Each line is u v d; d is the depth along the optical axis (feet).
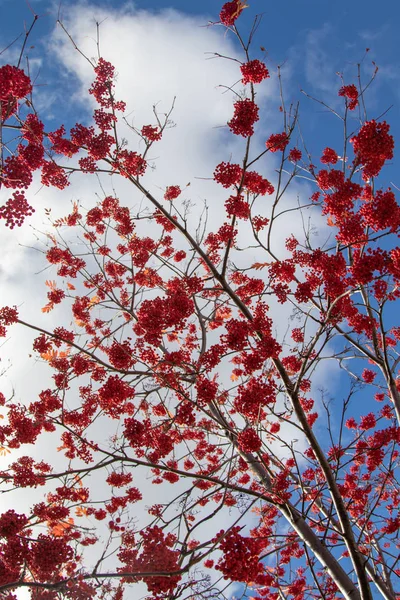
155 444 20.43
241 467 25.54
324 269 17.63
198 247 20.20
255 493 18.44
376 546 22.71
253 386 17.07
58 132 20.52
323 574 26.48
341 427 19.53
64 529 19.75
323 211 18.42
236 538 15.12
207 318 26.71
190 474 17.60
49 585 13.48
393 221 16.03
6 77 14.07
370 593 16.75
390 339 28.45
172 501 20.83
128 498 24.58
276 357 17.90
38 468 23.26
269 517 29.17
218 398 22.38
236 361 24.90
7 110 14.82
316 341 18.11
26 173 15.05
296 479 20.20
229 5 15.98
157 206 20.24
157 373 19.33
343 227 17.19
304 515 17.66
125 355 20.47
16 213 14.94
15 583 13.34
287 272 20.29
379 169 16.87
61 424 18.48
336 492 17.75
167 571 14.43
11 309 19.89
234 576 14.75
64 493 19.02
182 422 18.57
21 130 16.81
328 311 17.65
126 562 18.04
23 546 15.11
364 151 16.25
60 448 23.18
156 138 21.35
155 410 26.13
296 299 18.86
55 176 20.72
